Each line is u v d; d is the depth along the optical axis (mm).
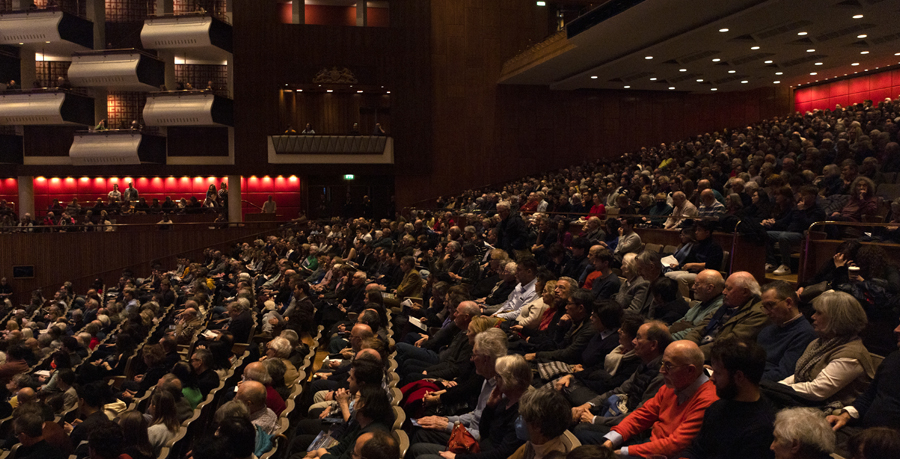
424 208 23094
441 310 7801
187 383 5914
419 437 4395
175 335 9422
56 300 16875
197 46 22812
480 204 16828
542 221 10047
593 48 19062
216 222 22266
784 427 2459
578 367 4840
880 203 7391
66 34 22547
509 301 7055
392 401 4629
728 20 15406
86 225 21156
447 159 25234
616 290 6262
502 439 3713
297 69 23969
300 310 7906
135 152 22859
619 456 3385
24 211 24297
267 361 5637
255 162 24031
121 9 24250
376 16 24922
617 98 26359
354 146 24219
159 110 22891
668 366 3420
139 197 24328
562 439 3256
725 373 3023
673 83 24016
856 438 2434
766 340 4078
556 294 5609
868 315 4707
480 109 25438
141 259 21859
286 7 24422
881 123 13742
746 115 27094
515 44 25547
